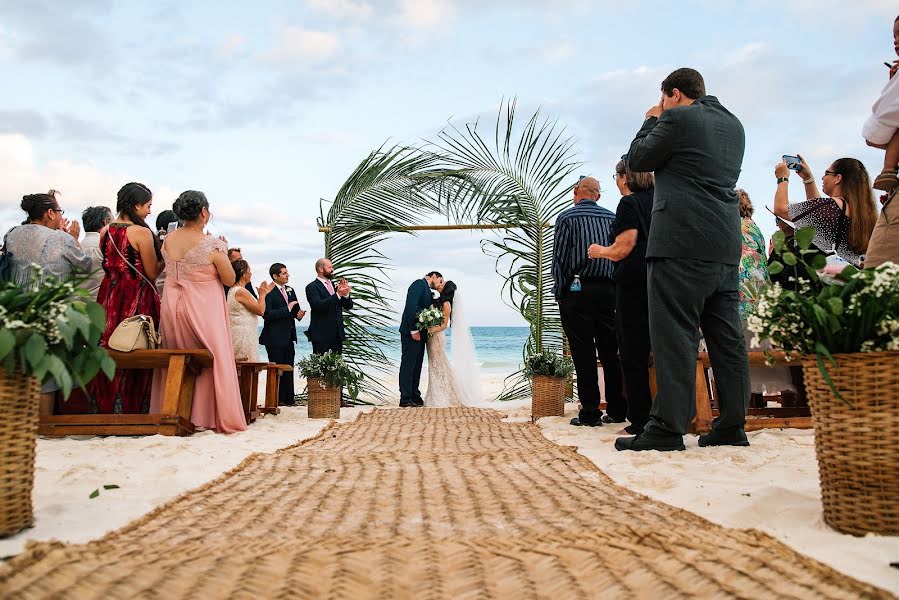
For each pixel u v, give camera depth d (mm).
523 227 11086
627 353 5422
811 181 5633
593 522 2605
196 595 1688
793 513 2729
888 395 2367
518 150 10992
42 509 2871
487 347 53281
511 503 3012
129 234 6059
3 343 2322
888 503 2365
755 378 5781
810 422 5492
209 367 6055
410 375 10508
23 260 5672
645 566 1877
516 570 1883
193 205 6141
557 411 7566
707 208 4375
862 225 5031
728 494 3076
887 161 4000
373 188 11375
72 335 2521
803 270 5355
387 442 5648
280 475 3799
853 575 1987
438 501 3076
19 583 1705
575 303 6230
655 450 4457
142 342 5703
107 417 5473
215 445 4965
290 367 8609
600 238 6152
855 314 2432
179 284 6090
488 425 7117
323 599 1691
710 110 4543
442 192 11234
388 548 2059
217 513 2834
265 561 1923
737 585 1742
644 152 4492
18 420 2471
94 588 1705
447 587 1777
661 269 4441
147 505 2984
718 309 4551
